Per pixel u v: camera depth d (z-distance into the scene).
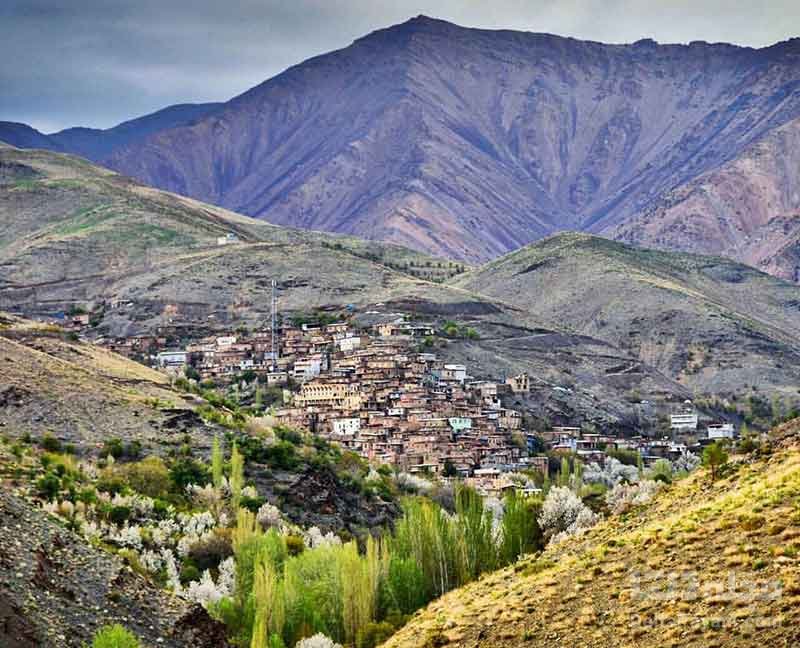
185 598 174.12
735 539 121.62
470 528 199.88
